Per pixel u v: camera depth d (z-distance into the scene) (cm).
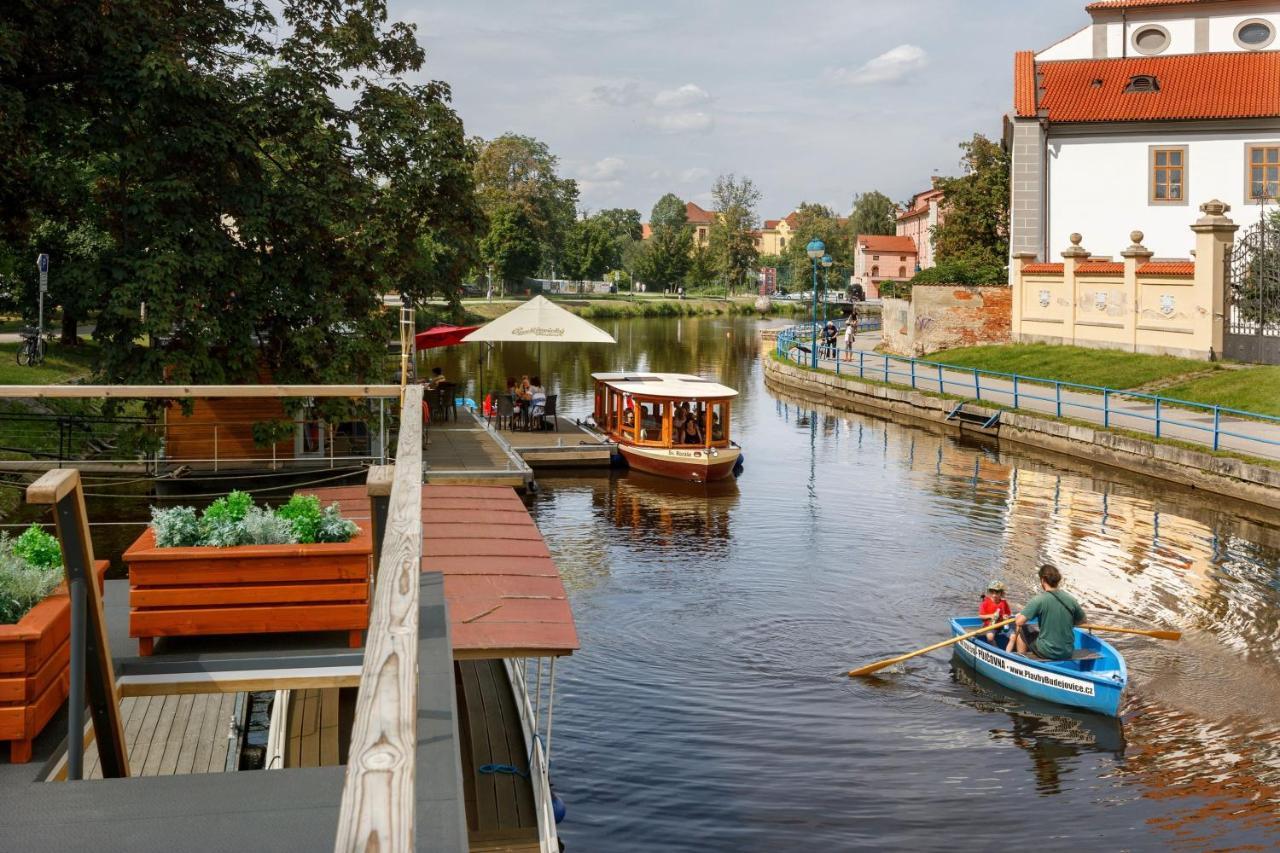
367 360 2389
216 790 390
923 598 1803
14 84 2056
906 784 1159
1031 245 4941
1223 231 3619
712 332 9362
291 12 2475
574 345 7788
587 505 2561
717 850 1026
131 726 915
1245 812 1088
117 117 2073
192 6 2306
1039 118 4881
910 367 4547
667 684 1427
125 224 2205
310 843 354
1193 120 4756
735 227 14875
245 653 598
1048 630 1399
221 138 2139
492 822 940
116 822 369
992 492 2675
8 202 2177
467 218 2555
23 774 436
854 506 2533
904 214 15125
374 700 202
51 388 542
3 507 2061
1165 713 1328
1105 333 4191
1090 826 1066
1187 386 3425
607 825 1070
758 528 2314
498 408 3400
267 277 2311
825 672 1476
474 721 1141
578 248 13588
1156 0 5225
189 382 2186
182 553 603
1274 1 5141
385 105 2431
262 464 2427
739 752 1231
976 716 1332
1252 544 2120
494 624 873
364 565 625
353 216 2311
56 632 494
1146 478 2819
